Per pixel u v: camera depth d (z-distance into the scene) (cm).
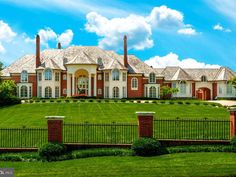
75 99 6550
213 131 2881
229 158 2095
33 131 3036
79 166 2025
